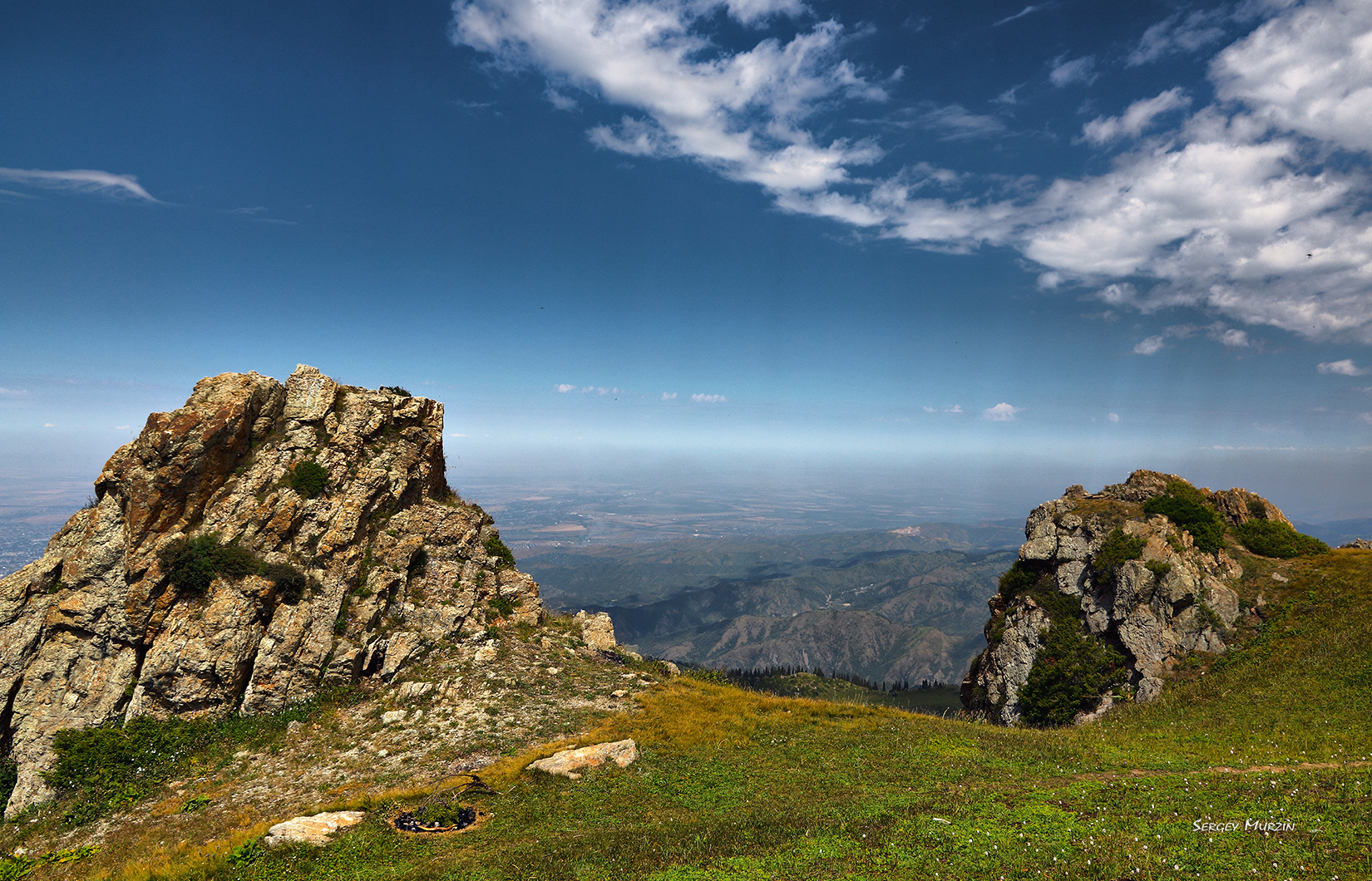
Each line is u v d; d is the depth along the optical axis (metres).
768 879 17.81
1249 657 45.41
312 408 44.75
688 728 34.44
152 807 28.22
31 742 32.72
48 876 23.17
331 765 30.83
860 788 26.36
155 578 36.00
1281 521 58.03
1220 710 37.41
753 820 22.75
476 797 26.36
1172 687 46.66
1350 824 16.83
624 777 28.00
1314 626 45.03
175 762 31.58
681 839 21.25
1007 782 25.75
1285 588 50.50
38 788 30.66
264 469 41.38
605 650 49.00
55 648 34.75
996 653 61.78
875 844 19.69
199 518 38.81
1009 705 57.38
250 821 26.08
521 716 35.84
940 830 20.17
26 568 36.69
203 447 38.81
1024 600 61.75
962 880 16.75
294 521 40.25
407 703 36.75
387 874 20.41
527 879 19.03
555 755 29.69
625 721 35.31
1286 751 28.19
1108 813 20.59
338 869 20.84
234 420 40.44
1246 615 49.59
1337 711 32.06
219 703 34.81
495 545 52.78
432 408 53.31
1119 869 16.06
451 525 48.94
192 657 34.44
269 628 37.19
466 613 45.06
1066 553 60.25
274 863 21.25
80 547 36.41
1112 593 55.06
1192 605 50.53
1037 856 17.61
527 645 45.28
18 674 34.38
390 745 32.62
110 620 35.28
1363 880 13.91
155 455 37.81
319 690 36.88
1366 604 44.22
